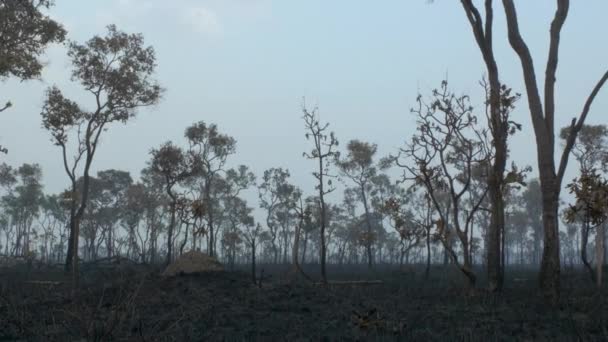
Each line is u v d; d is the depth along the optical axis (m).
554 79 23.72
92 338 13.12
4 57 29.67
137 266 31.05
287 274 41.69
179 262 31.52
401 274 46.22
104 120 39.62
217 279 28.59
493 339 14.05
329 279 40.69
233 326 16.61
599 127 54.44
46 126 38.62
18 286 24.81
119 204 82.94
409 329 15.45
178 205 37.06
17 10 31.03
